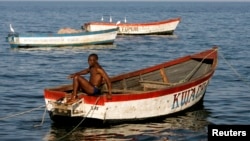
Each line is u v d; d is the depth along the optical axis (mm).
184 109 14812
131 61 29500
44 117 14273
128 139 12031
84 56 31781
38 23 72375
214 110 15469
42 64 27844
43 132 12680
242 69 25000
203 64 17797
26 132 12695
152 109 13477
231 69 25047
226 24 73375
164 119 14031
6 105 16031
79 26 65312
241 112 15258
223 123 13836
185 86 14359
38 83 20969
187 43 41500
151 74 16469
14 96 17625
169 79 17000
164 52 34781
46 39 35281
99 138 12070
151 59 30672
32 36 35188
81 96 12555
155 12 146250
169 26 46625
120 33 46219
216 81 21188
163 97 13633
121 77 15273
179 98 14312
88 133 12453
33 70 25266
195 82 14844
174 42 42219
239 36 49406
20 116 14438
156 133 12578
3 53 33094
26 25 66188
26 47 35438
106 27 42594
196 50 36188
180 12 146250
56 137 12234
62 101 12555
